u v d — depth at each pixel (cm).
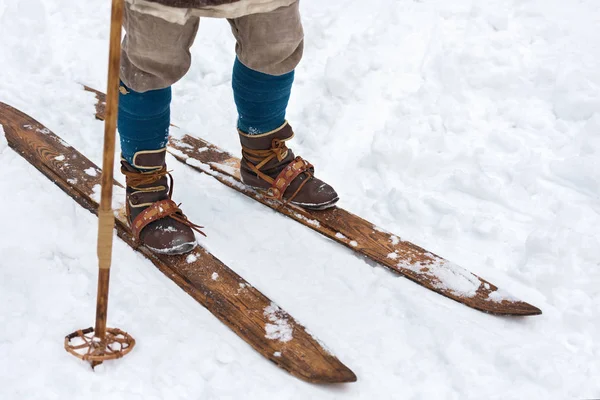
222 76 353
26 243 223
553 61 336
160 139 228
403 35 361
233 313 207
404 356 200
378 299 221
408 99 325
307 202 253
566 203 264
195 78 353
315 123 317
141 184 230
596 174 273
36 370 178
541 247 240
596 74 323
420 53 352
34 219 234
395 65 344
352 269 234
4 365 178
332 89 331
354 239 243
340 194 278
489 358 198
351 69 335
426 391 188
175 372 184
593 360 199
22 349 184
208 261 226
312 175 258
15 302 199
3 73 344
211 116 324
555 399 186
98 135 298
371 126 315
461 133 304
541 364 193
